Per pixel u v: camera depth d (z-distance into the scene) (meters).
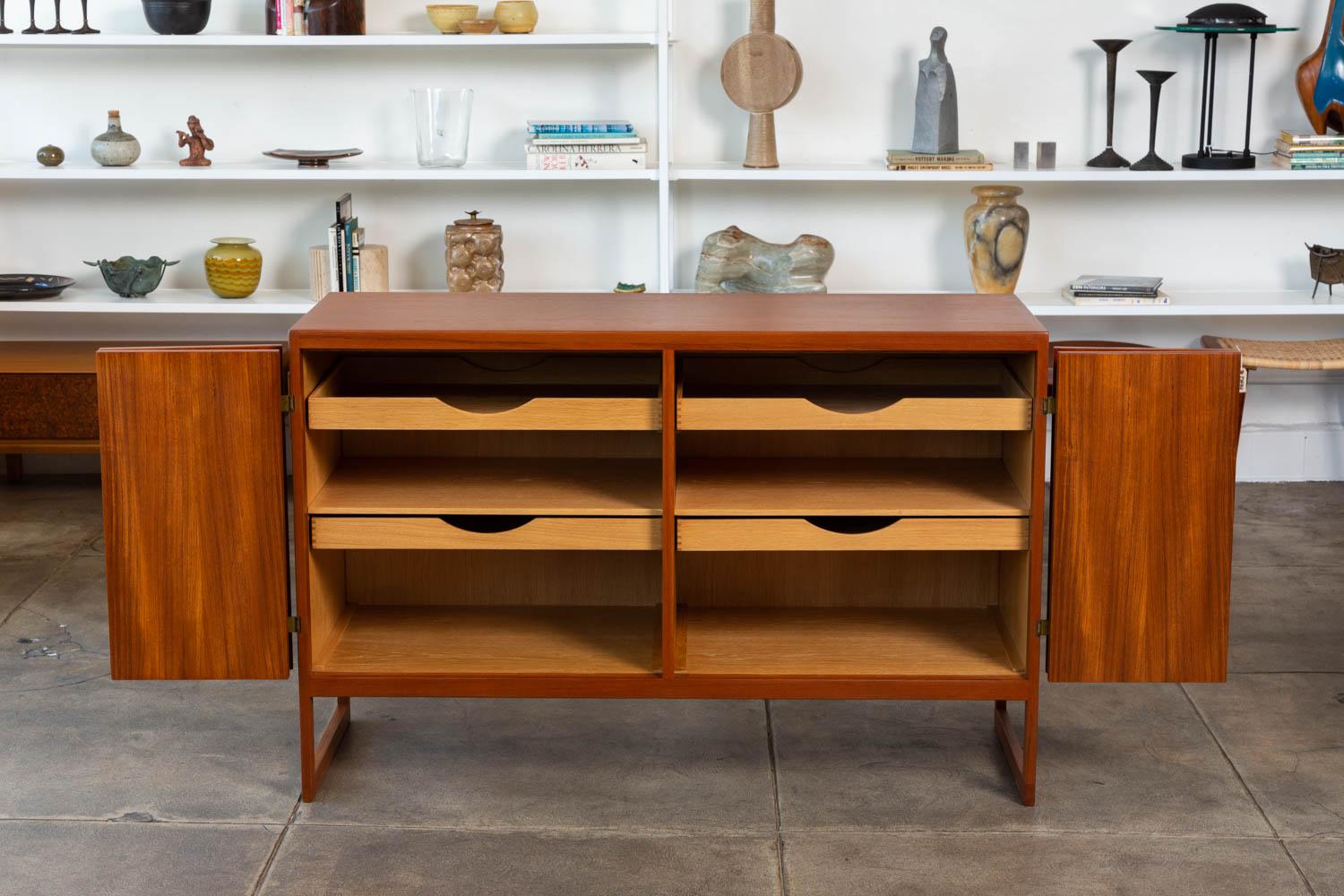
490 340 2.50
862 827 2.57
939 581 2.93
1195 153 4.29
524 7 4.13
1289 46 4.36
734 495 2.64
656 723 2.97
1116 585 2.56
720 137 4.43
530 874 2.42
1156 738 2.90
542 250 4.53
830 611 2.92
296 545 2.58
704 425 2.56
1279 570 3.84
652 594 2.94
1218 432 2.51
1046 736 2.91
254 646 2.61
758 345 2.49
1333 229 4.50
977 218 4.20
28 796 2.67
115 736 2.91
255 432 2.53
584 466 2.82
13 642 3.37
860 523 2.90
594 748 2.86
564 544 2.60
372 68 4.39
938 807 2.64
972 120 4.43
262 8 4.34
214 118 4.44
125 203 4.50
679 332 2.49
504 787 2.71
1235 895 2.35
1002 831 2.55
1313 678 3.18
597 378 2.87
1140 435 2.51
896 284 4.55
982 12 4.35
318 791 2.69
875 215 4.49
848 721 2.98
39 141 4.45
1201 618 2.57
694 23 4.35
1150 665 2.59
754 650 2.74
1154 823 2.58
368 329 2.51
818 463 2.83
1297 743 2.88
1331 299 4.32
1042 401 2.51
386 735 2.92
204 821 2.59
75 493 4.49
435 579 2.94
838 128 4.43
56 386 4.27
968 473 2.77
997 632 2.82
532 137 4.19
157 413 2.52
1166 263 4.54
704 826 2.57
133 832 2.55
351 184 4.49
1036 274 4.55
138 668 2.61
